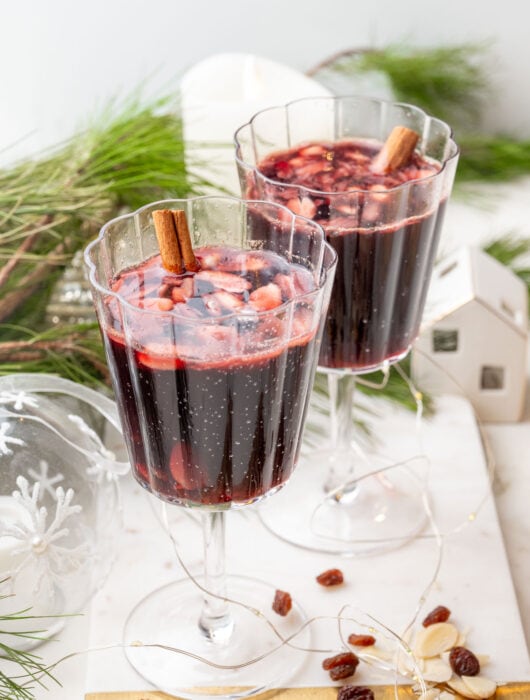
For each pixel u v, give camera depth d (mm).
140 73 1197
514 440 906
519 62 1203
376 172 787
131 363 680
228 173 944
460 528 829
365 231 746
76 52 1188
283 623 779
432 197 756
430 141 805
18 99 1201
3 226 913
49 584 754
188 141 936
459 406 915
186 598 794
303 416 715
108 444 875
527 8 1183
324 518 844
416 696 741
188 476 696
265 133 811
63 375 871
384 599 791
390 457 888
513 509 854
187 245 703
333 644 768
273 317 662
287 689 748
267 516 849
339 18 1187
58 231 918
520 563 821
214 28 1187
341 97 818
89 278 683
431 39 1199
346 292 762
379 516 845
